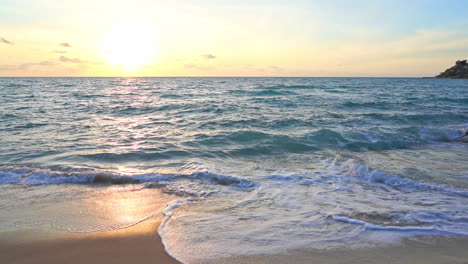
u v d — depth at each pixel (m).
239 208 4.80
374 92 34.19
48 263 3.31
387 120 13.93
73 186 5.95
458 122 14.14
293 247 3.53
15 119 14.02
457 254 3.37
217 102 21.33
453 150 9.17
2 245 3.69
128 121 13.78
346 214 4.50
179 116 15.18
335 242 3.64
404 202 4.99
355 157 8.20
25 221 4.37
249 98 24.62
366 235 3.82
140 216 4.55
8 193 5.54
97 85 55.94
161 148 8.92
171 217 4.45
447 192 5.48
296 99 23.44
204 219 4.37
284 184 5.96
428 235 3.81
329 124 12.71
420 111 17.25
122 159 7.88
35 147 8.95
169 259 3.33
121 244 3.69
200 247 3.56
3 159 7.68
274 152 8.76
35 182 6.13
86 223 4.30
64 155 8.12
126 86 50.97
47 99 24.66
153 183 6.09
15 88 42.41
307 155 8.45
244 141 9.84
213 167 7.16
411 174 6.59
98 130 11.69
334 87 44.28
